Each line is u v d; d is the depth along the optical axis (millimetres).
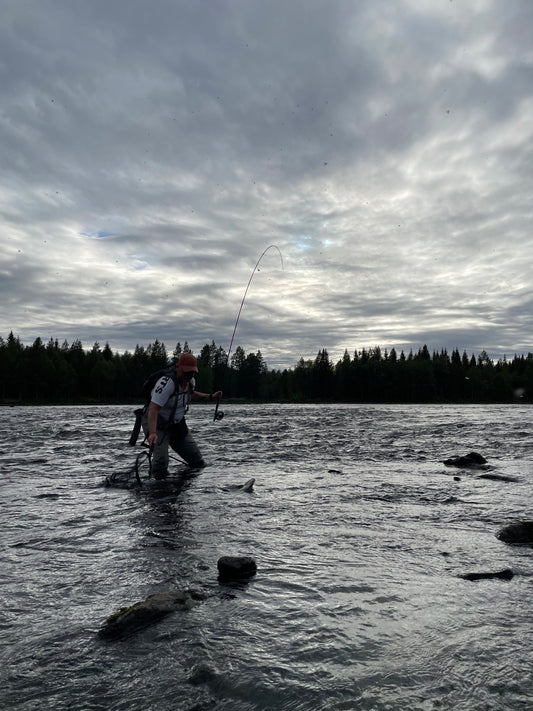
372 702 1495
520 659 1747
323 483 5688
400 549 3143
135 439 6145
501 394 129250
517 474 6375
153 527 3666
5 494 4996
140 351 119250
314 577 2617
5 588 2447
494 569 2738
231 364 130125
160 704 1497
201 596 2338
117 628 1976
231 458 8008
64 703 1502
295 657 1772
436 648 1835
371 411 37500
